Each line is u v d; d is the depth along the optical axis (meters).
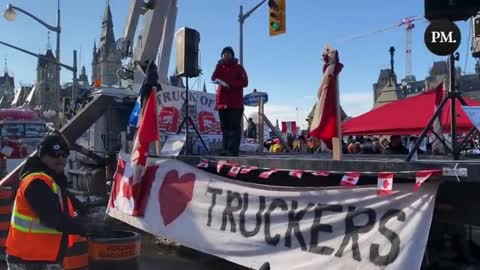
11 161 17.45
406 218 4.23
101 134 11.05
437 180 4.04
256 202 5.68
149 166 7.48
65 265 4.63
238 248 5.77
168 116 11.00
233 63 7.66
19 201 3.58
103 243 4.33
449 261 4.39
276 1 14.27
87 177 10.21
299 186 5.38
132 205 7.56
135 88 12.13
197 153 8.58
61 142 3.69
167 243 8.34
